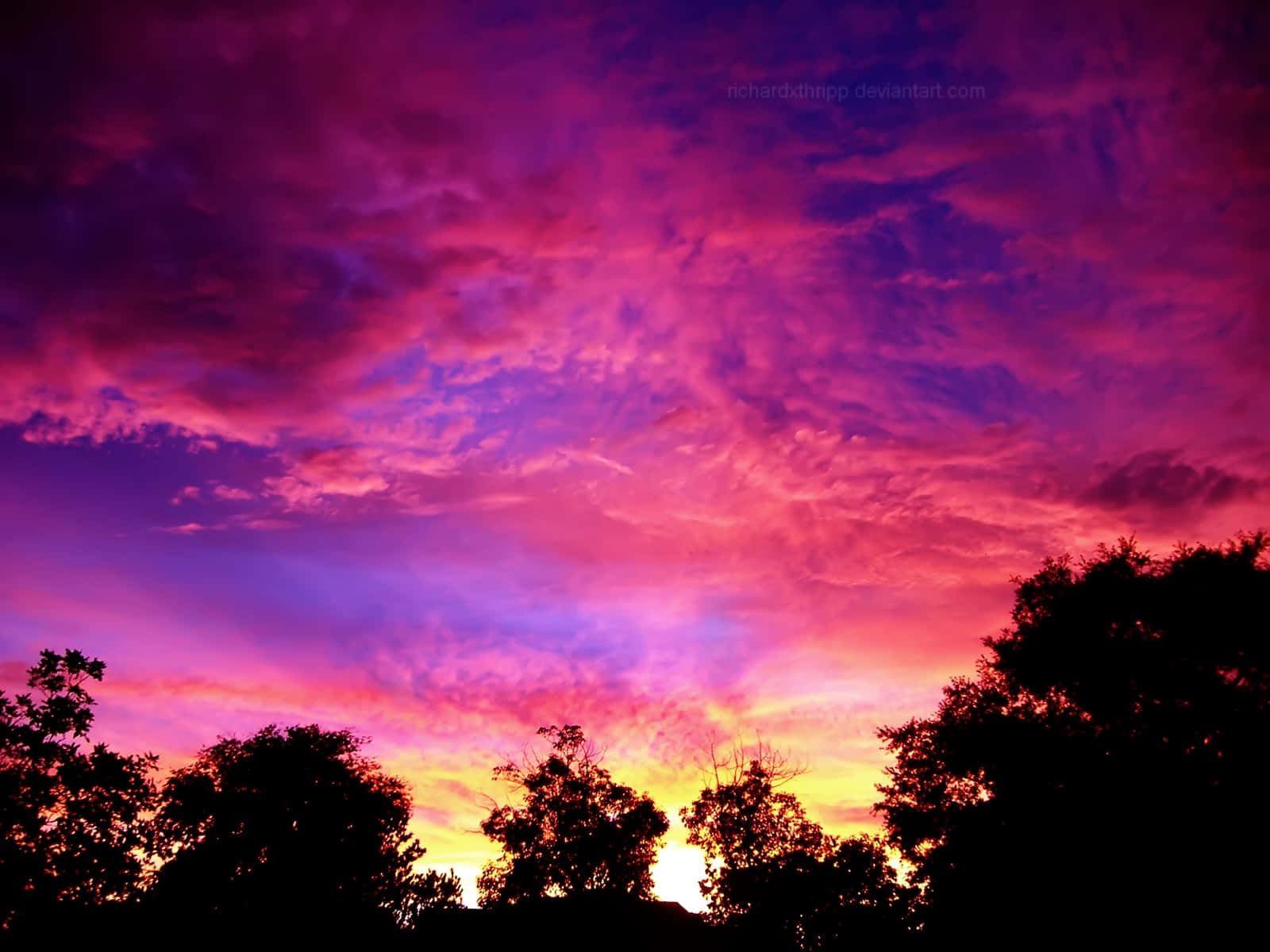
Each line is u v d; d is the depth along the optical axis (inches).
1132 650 932.0
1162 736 901.2
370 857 928.9
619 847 1219.9
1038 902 847.7
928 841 1056.8
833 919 1067.3
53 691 774.5
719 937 1158.3
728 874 1154.0
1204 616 905.5
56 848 751.7
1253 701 870.4
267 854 917.2
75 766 766.5
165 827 867.4
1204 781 834.8
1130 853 819.4
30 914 714.8
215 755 1016.2
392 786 1119.6
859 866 1089.4
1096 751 912.9
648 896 1227.2
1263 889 756.0
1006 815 930.1
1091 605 978.1
